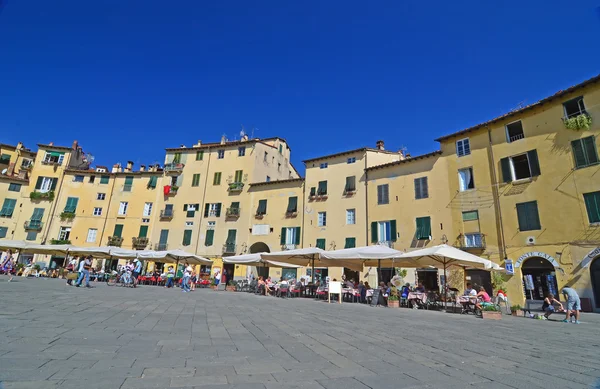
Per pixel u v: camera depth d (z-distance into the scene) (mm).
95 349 5242
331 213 32844
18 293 12453
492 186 24281
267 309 13211
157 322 8312
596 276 18766
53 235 41062
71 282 21391
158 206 41312
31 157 45812
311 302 18531
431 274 25984
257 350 5898
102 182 43219
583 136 20469
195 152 42688
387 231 29422
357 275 29875
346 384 4219
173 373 4305
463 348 6977
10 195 41375
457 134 26812
